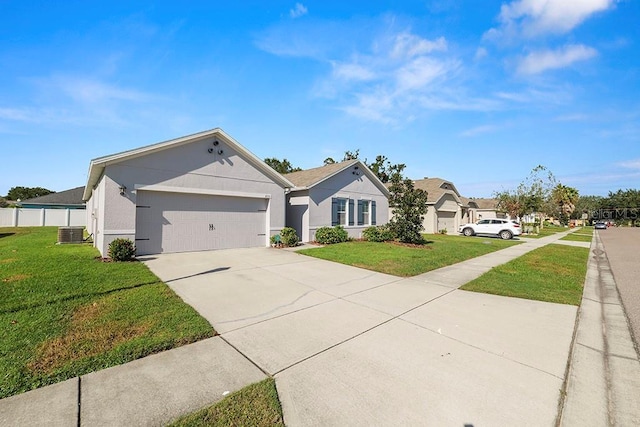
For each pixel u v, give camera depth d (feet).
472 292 21.21
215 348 11.90
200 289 20.24
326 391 9.12
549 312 17.15
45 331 12.72
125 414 7.86
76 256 30.37
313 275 25.38
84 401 8.36
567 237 84.99
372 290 21.20
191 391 8.95
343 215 56.54
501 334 13.82
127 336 12.48
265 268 27.68
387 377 9.97
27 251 34.12
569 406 8.79
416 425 7.70
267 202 43.86
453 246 49.03
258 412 8.03
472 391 9.29
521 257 39.24
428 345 12.51
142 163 32.04
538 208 102.99
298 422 7.71
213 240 38.34
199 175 36.40
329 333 13.56
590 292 23.04
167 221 34.40
